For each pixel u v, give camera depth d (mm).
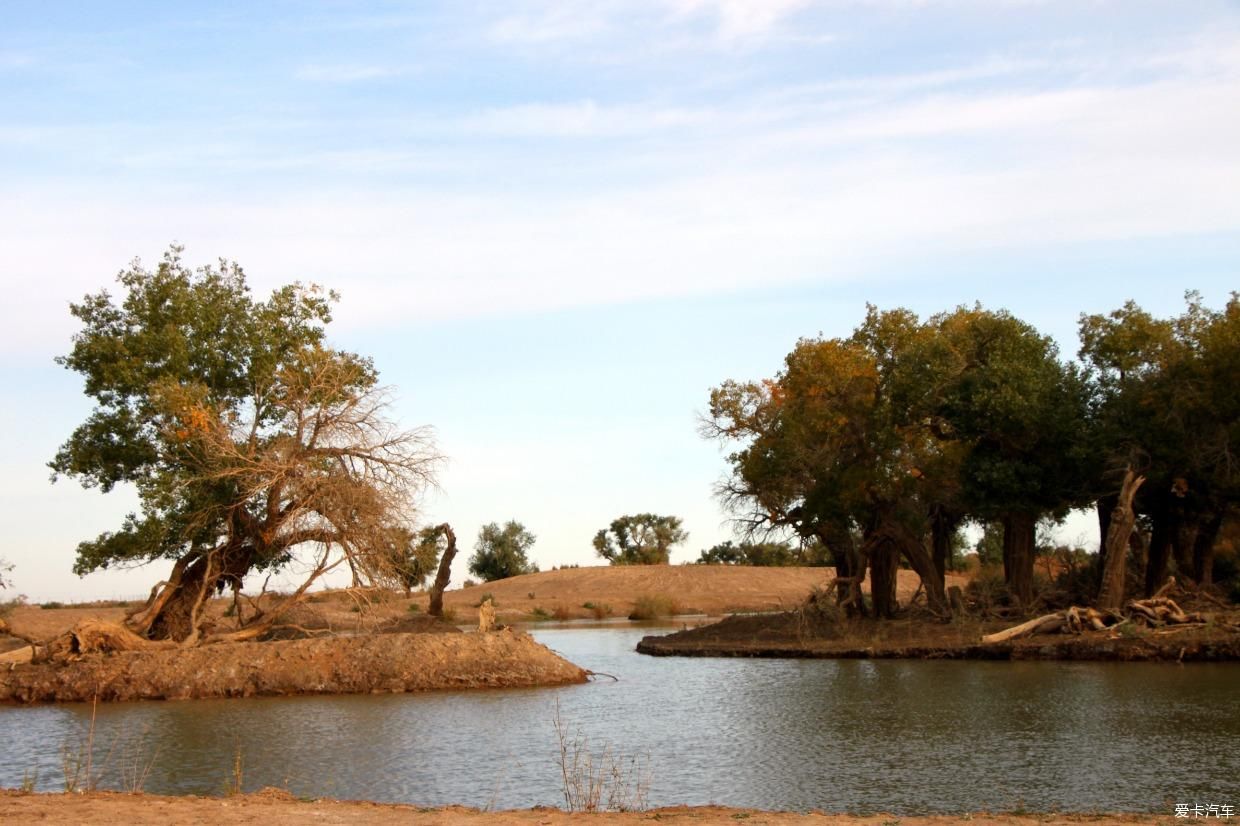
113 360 37875
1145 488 48094
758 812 13352
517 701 30391
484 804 16734
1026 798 16500
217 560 37438
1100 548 50906
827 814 13992
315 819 11820
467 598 99750
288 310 41406
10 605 55594
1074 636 39938
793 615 55594
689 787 17984
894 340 55344
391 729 24938
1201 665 35188
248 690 32375
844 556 55656
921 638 45406
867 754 20797
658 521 146375
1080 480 49000
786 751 21359
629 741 22969
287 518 37219
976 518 53562
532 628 74562
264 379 39062
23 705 30953
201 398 36938
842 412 52688
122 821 11359
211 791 17859
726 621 57812
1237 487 44938
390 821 11836
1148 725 23094
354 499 37156
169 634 37938
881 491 50094
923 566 51406
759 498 54469
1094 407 49844
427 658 34000
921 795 16953
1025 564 51281
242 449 37875
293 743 22938
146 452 37875
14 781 18938
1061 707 26172
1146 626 39625
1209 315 49688
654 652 49406
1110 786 17188
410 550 39656
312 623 49188
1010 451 50188
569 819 12320
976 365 52094
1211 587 46219
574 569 122312
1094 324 51031
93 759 21234
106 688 31734
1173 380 47000
